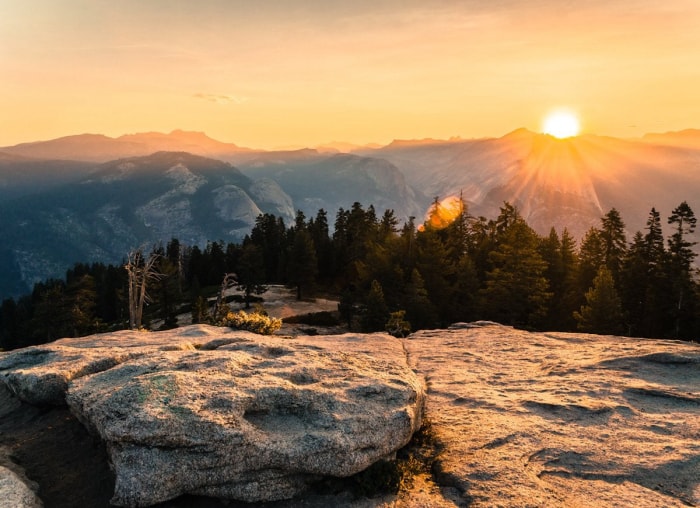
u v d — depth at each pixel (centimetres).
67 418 1172
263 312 4606
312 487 922
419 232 6756
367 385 1108
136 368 1123
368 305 4944
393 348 2019
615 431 1133
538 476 953
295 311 6706
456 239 7106
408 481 954
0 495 823
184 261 10906
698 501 852
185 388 966
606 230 5878
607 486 909
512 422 1202
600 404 1281
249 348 1383
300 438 905
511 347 2073
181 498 859
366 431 956
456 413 1278
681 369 1582
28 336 8194
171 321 6444
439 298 5428
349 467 904
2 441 1091
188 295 8788
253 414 969
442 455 1043
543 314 4522
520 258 4678
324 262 9056
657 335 4769
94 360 1327
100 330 6294
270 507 865
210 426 851
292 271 7331
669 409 1268
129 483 796
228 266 10344
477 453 1041
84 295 6762
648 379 1502
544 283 4619
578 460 1005
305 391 1037
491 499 870
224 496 855
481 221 7050
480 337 2331
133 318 5003
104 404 922
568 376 1579
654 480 923
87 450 1031
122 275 9181
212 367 1115
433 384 1529
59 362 1340
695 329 4328
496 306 4756
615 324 3919
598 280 4019
